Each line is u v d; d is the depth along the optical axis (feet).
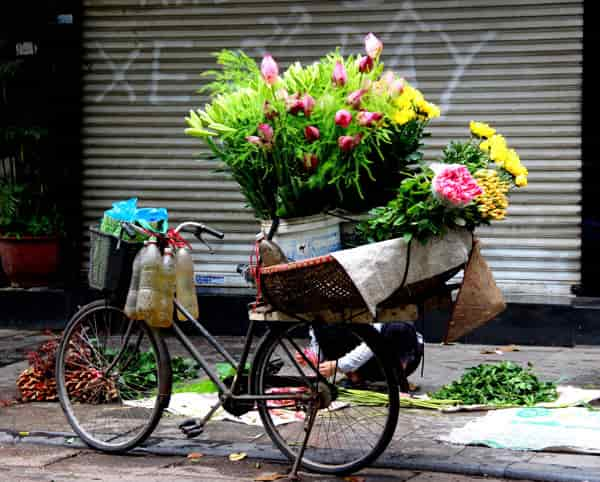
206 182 35.81
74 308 35.78
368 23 34.06
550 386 24.61
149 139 36.17
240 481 18.30
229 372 20.97
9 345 33.12
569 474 17.90
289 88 19.19
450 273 18.22
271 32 34.83
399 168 19.24
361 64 18.61
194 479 18.44
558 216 33.14
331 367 23.09
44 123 36.65
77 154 36.65
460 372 27.96
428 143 33.83
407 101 18.72
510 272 33.58
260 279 18.22
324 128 18.52
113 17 36.04
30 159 36.88
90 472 19.03
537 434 20.51
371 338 18.29
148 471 19.04
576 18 32.53
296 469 18.38
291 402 19.81
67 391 21.98
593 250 33.06
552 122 32.99
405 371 24.43
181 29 35.55
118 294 20.74
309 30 34.53
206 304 34.63
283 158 18.88
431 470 18.76
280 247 18.86
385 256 17.11
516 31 32.99
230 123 19.40
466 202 16.79
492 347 32.01
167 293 19.51
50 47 36.52
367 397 22.77
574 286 33.17
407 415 22.77
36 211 36.37
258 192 19.75
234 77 21.52
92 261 20.89
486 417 22.16
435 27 33.58
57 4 36.32
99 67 36.37
